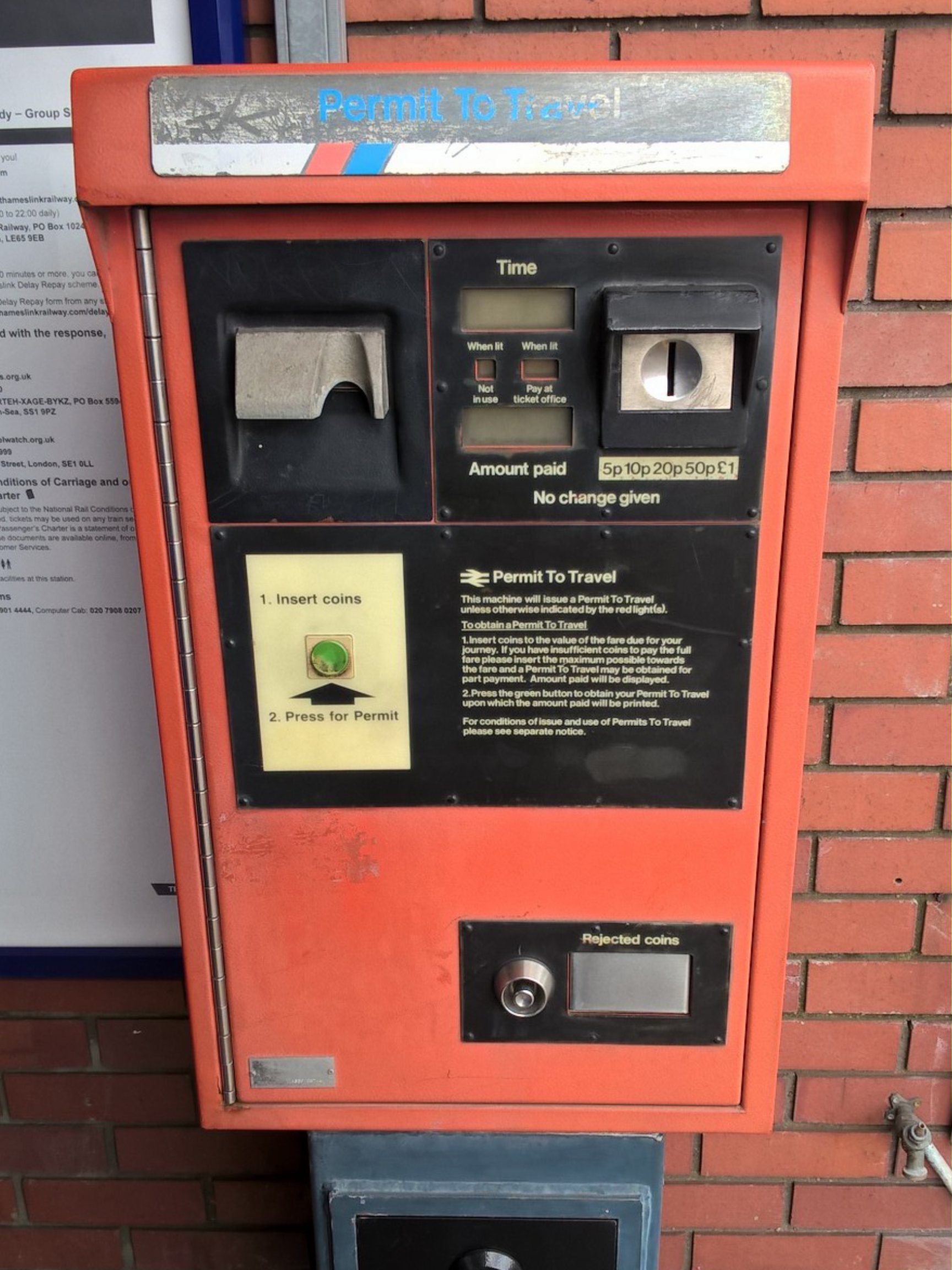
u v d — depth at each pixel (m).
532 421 0.89
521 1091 1.07
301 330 0.87
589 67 0.80
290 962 1.04
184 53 1.20
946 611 1.38
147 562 0.93
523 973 1.02
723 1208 1.61
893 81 1.23
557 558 0.92
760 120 0.80
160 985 1.55
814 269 0.85
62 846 1.49
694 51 1.23
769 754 0.97
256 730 0.98
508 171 0.82
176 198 0.83
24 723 1.44
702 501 0.90
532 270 0.85
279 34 1.18
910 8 1.21
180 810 0.99
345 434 0.90
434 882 1.01
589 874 1.01
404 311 0.86
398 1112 1.08
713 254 0.85
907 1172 1.49
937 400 1.32
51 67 1.21
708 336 0.86
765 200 0.82
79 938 1.53
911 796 1.44
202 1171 1.63
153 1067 1.59
